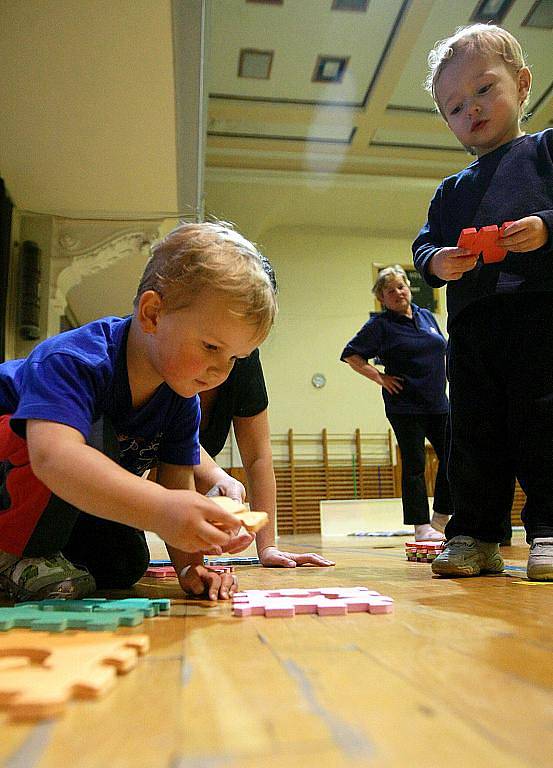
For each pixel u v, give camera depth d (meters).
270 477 1.86
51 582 1.04
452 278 1.37
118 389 1.01
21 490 1.02
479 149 1.56
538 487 1.34
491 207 1.43
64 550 1.27
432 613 0.85
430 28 5.76
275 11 5.47
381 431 8.45
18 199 4.39
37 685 0.45
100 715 0.42
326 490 8.18
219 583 1.06
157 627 0.75
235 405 1.77
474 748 0.36
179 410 1.15
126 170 4.11
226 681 0.51
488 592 1.09
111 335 1.02
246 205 8.07
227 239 0.91
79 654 0.54
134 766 0.34
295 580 1.37
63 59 3.12
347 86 6.49
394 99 6.73
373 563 1.93
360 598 0.90
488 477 1.44
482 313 1.43
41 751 0.36
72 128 3.66
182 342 0.89
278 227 8.85
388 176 7.98
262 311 0.89
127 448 1.13
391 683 0.50
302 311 8.63
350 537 5.24
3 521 1.04
